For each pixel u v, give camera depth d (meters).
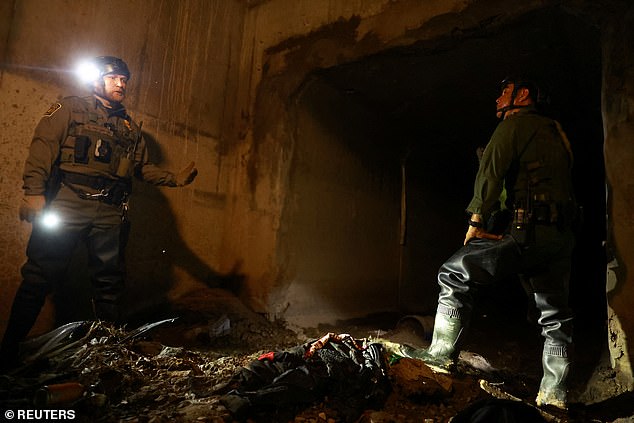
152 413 1.77
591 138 4.45
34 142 2.36
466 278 2.21
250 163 4.12
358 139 4.69
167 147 3.72
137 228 3.48
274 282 3.82
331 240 4.38
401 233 5.25
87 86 3.19
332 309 4.35
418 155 5.46
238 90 4.33
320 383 1.96
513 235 2.11
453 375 2.21
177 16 3.83
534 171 2.14
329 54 3.77
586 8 2.64
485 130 4.94
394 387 2.10
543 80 3.64
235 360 2.54
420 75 3.88
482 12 3.02
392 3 3.49
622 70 2.47
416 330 3.55
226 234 4.16
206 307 3.63
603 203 5.32
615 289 2.31
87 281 3.17
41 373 2.01
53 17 3.02
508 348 3.71
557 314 2.16
